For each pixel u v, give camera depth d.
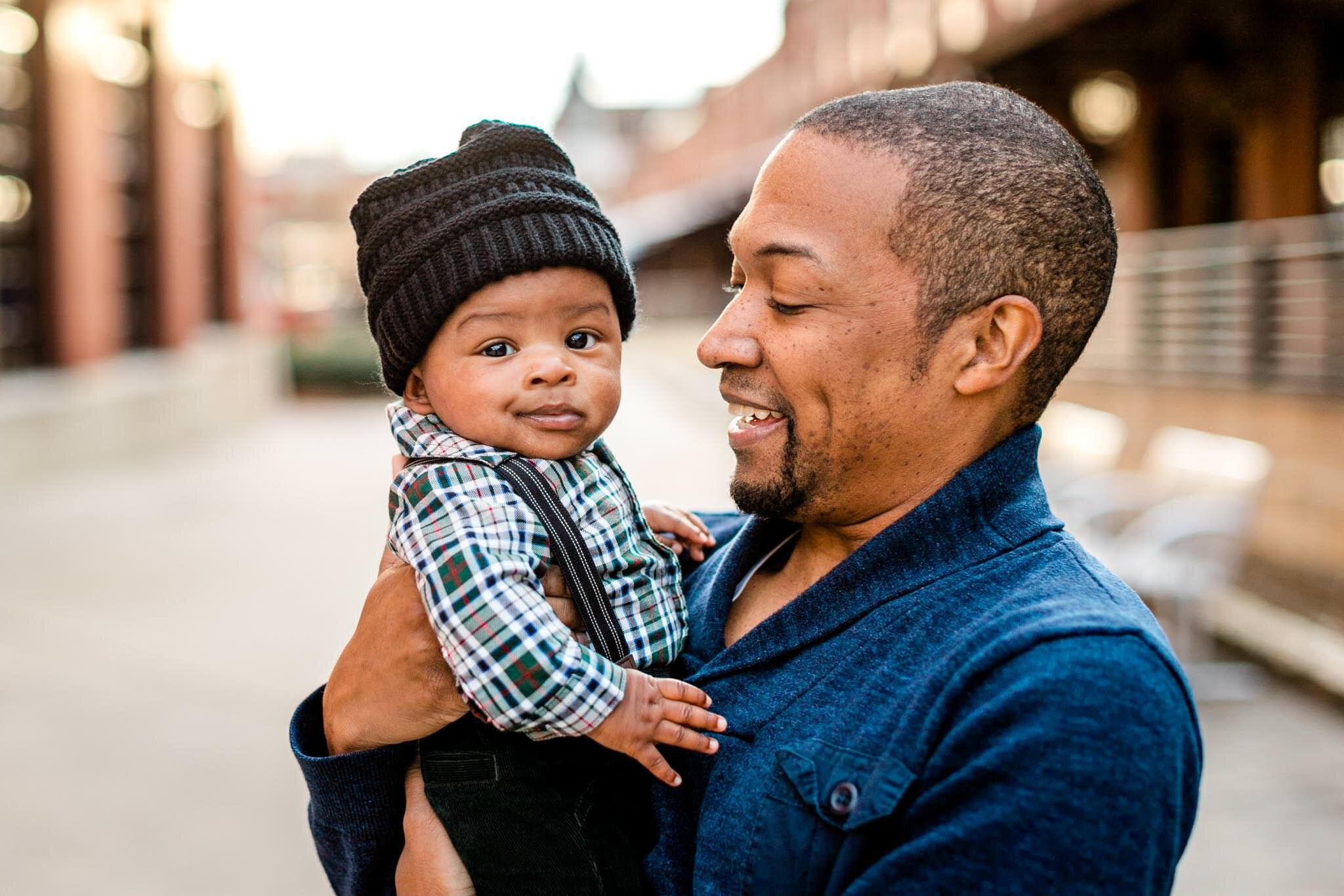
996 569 1.17
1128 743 0.97
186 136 14.20
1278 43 10.08
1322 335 6.40
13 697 5.03
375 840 1.36
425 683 1.26
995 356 1.20
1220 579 5.17
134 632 6.05
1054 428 9.04
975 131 1.18
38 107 10.62
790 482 1.27
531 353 1.35
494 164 1.40
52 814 3.96
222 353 15.47
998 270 1.17
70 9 10.80
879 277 1.19
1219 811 3.97
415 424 1.42
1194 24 9.68
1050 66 10.93
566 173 1.44
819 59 25.34
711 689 1.29
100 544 8.31
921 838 1.00
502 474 1.32
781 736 1.17
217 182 16.44
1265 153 10.94
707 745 1.20
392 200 1.41
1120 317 8.52
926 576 1.19
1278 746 4.46
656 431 14.74
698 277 43.75
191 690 5.17
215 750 4.53
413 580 1.31
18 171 10.55
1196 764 1.06
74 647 5.77
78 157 11.16
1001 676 1.04
